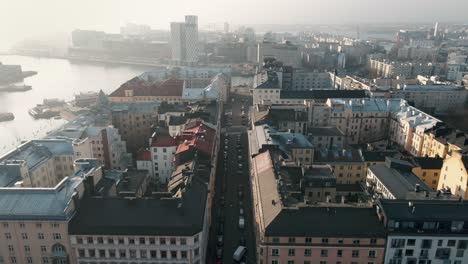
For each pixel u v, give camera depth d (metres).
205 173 140.88
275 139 183.00
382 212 106.12
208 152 161.62
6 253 107.56
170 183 140.25
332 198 137.88
